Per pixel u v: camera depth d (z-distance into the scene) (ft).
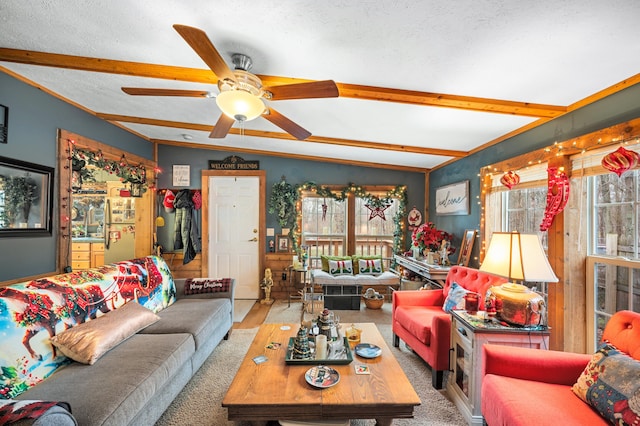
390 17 4.89
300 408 5.01
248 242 16.58
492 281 8.39
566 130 7.73
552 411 4.64
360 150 13.99
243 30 5.55
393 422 6.49
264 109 6.76
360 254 17.40
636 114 6.01
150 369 5.86
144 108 10.84
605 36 4.85
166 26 5.81
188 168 16.40
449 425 6.43
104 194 19.53
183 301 10.55
